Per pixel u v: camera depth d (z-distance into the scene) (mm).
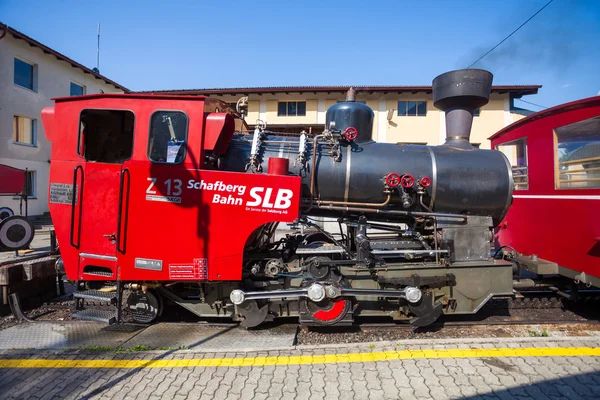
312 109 19094
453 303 4148
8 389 2900
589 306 5129
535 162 5281
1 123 15523
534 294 5375
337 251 4160
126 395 2812
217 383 2963
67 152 3961
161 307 4305
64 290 5660
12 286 4543
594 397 2748
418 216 4273
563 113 4672
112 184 3855
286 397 2766
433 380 2977
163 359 3367
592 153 4281
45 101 17688
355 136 4223
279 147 4301
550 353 3412
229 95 19219
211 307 4184
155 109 3842
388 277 4059
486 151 4484
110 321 3740
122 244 3809
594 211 4133
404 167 4188
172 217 3783
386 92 18500
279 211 3719
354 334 4102
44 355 3473
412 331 4191
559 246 4727
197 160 3768
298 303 4125
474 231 4195
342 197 4219
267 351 3516
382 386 2895
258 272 4074
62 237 3975
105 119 4641
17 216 5312
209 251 3770
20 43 16219
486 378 3002
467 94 4457
